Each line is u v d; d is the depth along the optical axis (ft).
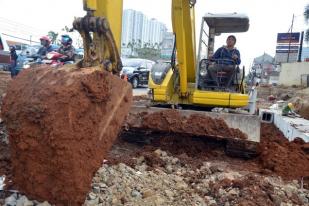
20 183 11.75
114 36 13.52
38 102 10.69
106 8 13.01
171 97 25.46
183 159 20.04
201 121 21.61
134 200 13.66
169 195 14.67
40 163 11.07
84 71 11.36
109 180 14.67
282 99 77.97
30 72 12.03
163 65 26.16
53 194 11.17
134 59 72.79
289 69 112.27
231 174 17.95
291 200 15.69
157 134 23.24
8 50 46.19
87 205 12.43
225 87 24.99
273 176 18.67
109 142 12.26
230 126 21.44
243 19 24.81
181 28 23.02
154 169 17.87
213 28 27.73
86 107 11.10
